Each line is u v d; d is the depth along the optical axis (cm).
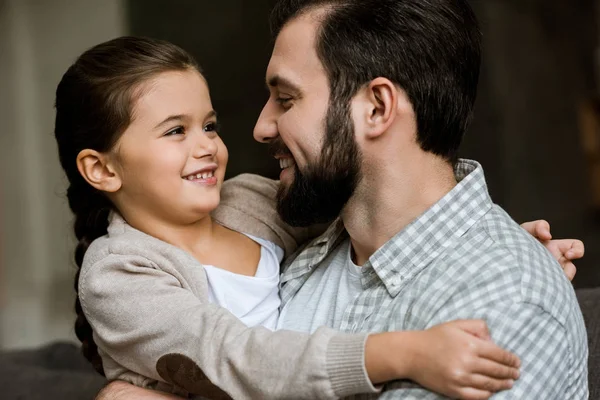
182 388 144
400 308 141
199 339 139
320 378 125
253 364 131
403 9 146
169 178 161
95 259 156
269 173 516
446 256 142
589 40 631
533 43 578
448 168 153
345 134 147
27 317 512
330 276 163
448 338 120
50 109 518
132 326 147
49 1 508
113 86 162
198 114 164
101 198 174
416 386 126
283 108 155
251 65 516
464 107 152
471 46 152
